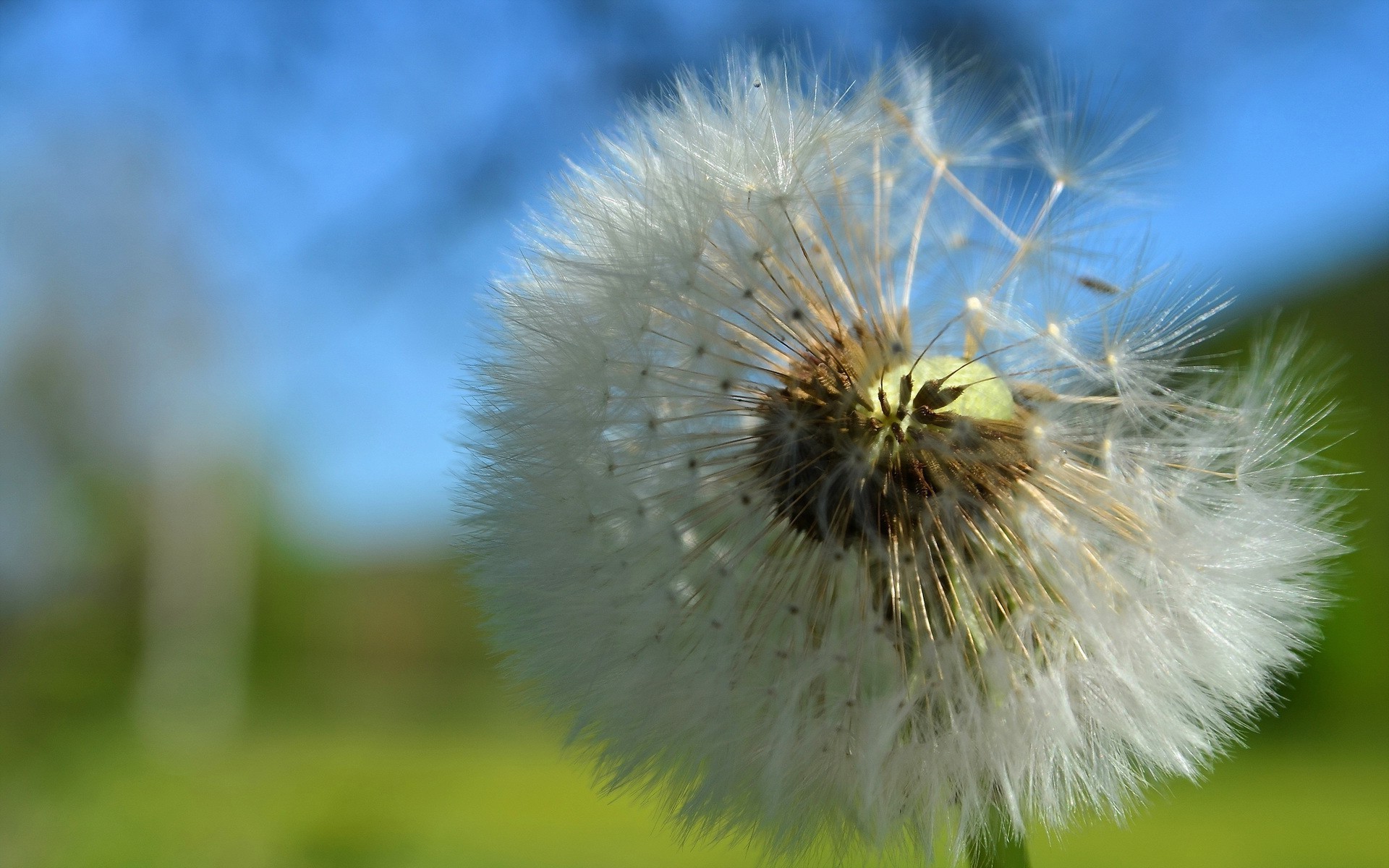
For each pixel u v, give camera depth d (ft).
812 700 0.38
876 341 0.39
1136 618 0.38
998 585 0.38
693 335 0.39
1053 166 0.40
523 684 0.39
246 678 3.62
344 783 1.42
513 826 1.21
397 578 4.46
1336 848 0.96
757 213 0.39
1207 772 0.37
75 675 1.65
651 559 0.39
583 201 0.40
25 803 1.03
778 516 0.39
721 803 0.37
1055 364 0.39
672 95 0.41
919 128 0.40
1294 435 0.39
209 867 0.88
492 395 0.40
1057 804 0.36
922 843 0.36
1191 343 0.39
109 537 2.95
